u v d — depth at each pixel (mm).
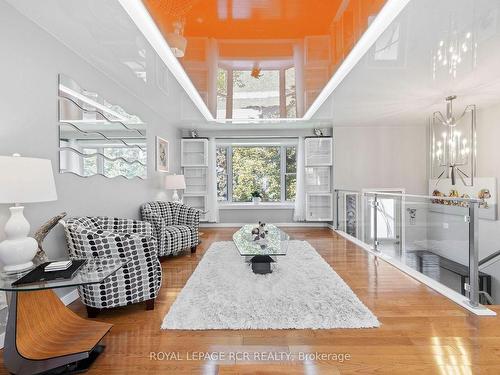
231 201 7219
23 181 1729
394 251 5023
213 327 2158
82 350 1750
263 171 7219
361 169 6574
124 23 2316
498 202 4797
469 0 1990
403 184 6578
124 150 3891
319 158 6805
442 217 5438
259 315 2311
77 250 2355
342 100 4508
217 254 4242
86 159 3055
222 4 1977
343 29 2303
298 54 2760
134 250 2414
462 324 2193
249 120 5723
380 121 6094
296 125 6375
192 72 3203
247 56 2807
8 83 2105
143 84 3719
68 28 2420
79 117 2926
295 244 4840
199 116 5367
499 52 2844
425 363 1739
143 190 4527
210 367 1729
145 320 2301
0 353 1889
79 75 2920
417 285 2994
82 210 2996
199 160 6801
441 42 2635
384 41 2588
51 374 1654
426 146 6551
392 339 1998
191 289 2844
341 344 1947
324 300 2576
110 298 2328
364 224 5176
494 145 4879
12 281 1674
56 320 2035
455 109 5145
